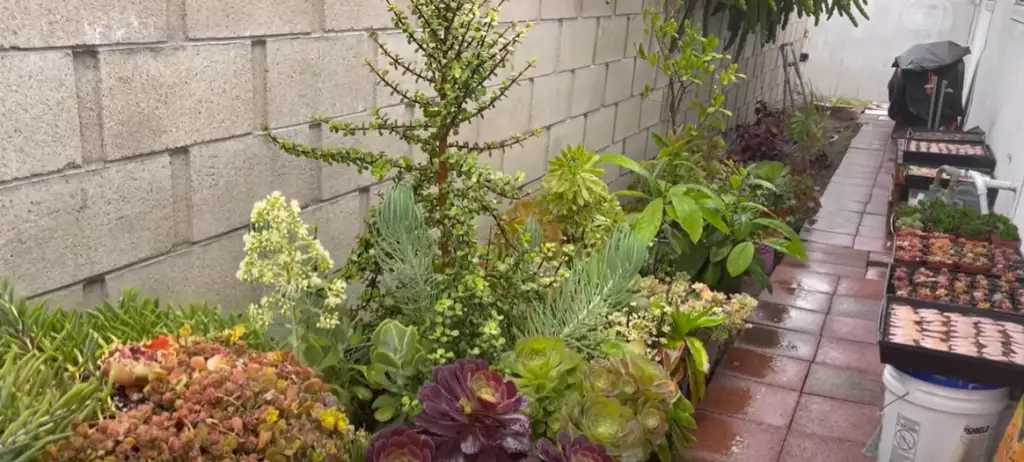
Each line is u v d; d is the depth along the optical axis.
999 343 2.27
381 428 1.82
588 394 1.83
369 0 2.32
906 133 6.05
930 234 3.65
